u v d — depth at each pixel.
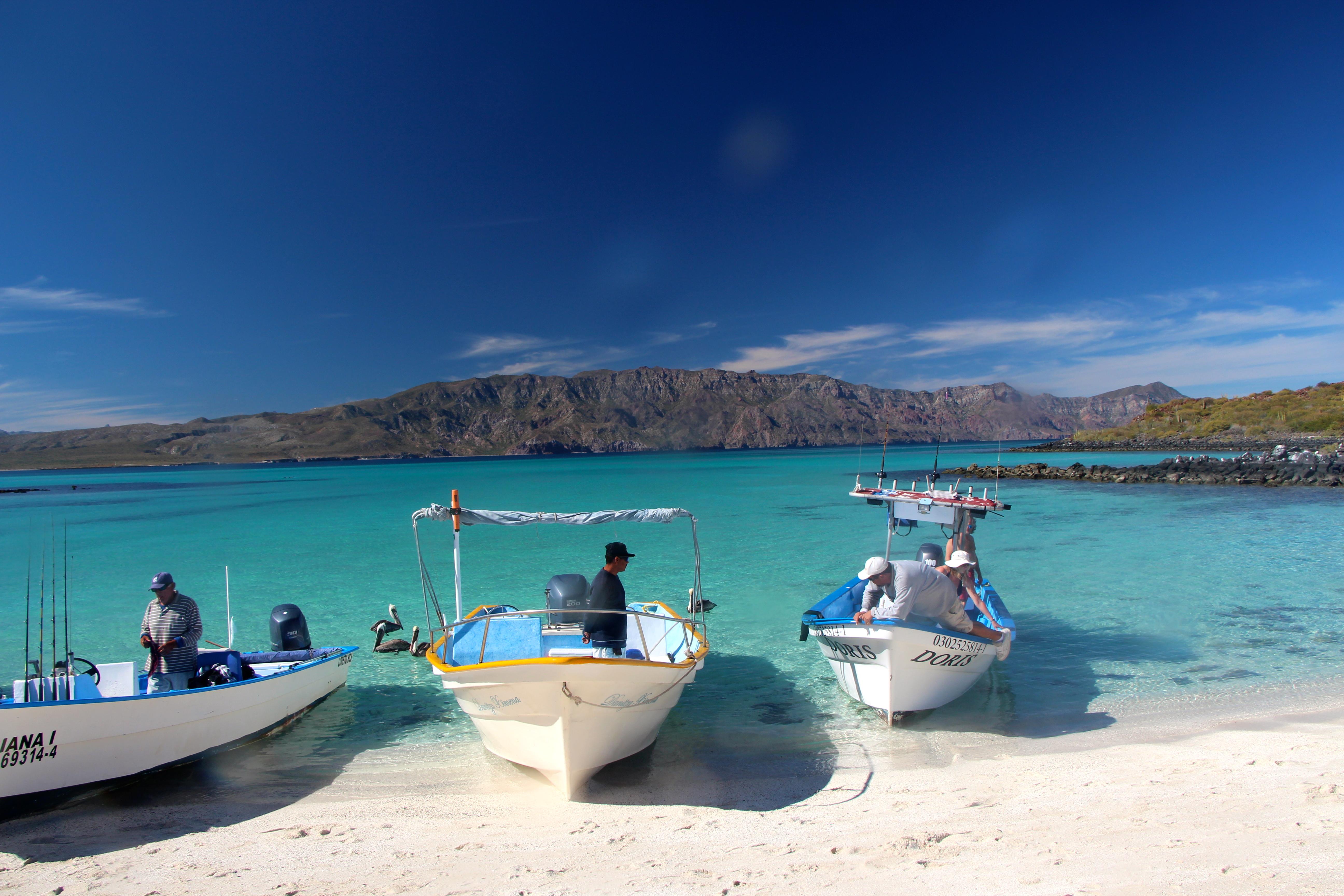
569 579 9.00
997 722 7.57
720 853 4.79
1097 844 4.62
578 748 5.98
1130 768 6.09
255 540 25.23
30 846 5.25
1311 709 7.57
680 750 7.03
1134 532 22.11
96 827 5.57
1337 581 14.52
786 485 49.97
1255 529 22.03
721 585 15.55
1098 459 72.25
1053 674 9.14
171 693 6.23
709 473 70.44
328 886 4.52
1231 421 91.25
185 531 28.50
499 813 5.71
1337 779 5.52
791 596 14.53
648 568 17.73
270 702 7.43
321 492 54.44
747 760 6.73
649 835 5.14
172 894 4.46
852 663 7.82
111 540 26.12
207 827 5.55
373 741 7.48
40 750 5.49
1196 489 36.88
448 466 150.50
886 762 6.57
